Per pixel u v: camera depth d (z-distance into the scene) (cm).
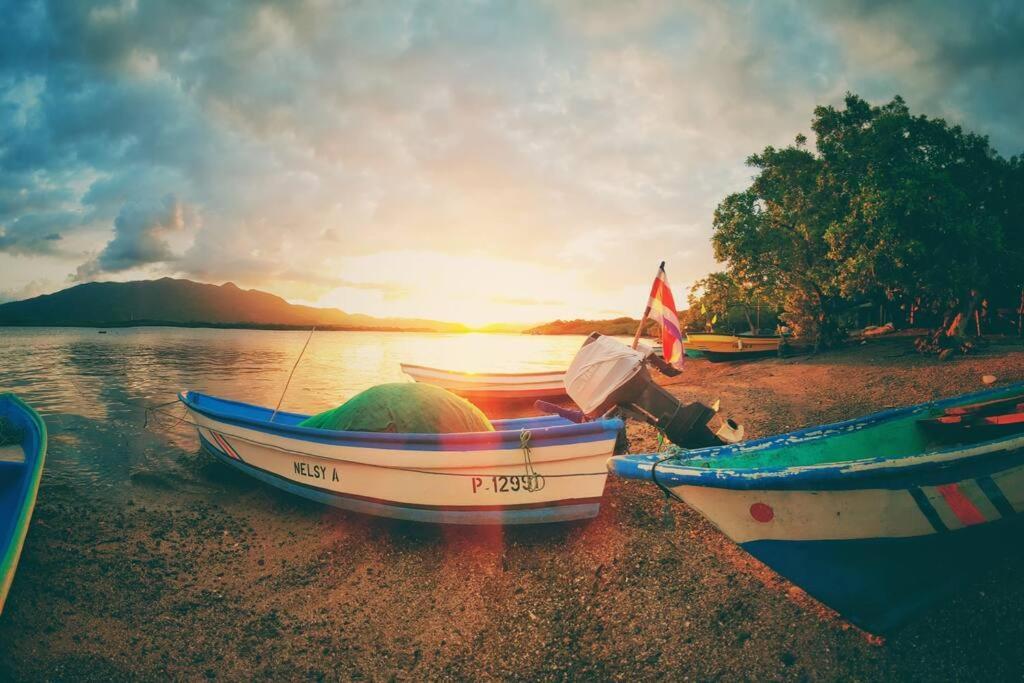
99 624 538
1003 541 438
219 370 3106
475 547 683
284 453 832
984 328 2350
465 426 828
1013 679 379
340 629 541
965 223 1542
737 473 427
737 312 3844
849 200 1839
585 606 539
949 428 583
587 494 667
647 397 777
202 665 483
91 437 1250
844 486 406
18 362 3547
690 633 475
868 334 2716
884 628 439
